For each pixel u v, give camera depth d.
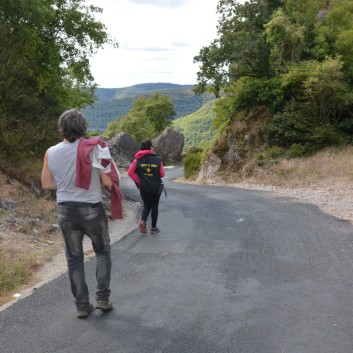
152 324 3.77
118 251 6.53
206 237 7.32
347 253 6.02
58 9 18.41
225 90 35.81
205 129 178.62
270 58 28.12
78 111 3.81
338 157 19.53
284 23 25.31
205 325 3.73
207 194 15.21
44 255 6.26
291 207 10.51
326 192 14.11
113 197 3.89
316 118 22.64
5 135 9.84
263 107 25.08
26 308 4.21
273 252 6.18
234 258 5.92
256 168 22.42
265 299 4.34
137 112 90.50
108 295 4.04
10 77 11.12
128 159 52.09
